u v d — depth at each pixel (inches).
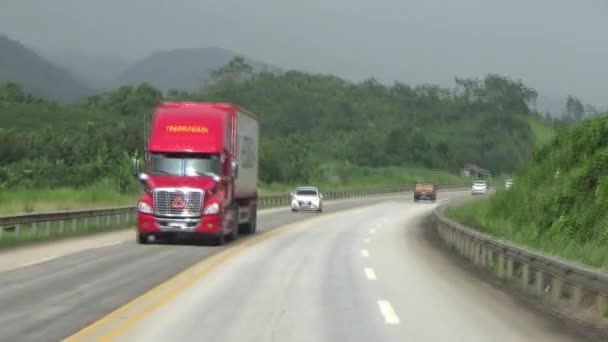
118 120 7062.0
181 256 1080.2
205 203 1266.0
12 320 545.6
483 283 855.7
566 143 1610.5
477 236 1064.2
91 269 891.4
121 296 675.4
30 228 1499.8
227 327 530.0
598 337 537.3
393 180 6486.2
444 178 7204.7
